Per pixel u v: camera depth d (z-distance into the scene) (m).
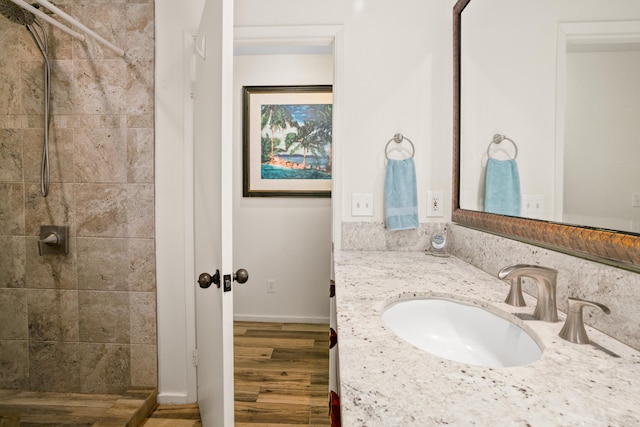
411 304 0.87
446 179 1.53
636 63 0.56
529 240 0.89
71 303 1.62
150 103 1.55
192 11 1.54
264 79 2.61
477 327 0.80
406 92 1.53
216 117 1.04
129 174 1.58
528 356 0.63
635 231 0.56
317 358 2.06
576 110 0.71
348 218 1.57
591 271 0.64
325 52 2.60
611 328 0.59
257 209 2.66
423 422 0.36
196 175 1.51
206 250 1.27
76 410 1.51
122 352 1.62
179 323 1.61
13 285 1.60
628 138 0.57
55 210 1.59
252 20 1.55
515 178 0.99
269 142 2.63
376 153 1.55
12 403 1.55
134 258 1.60
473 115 1.29
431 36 1.51
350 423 0.35
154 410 1.57
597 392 0.42
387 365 0.48
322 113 2.61
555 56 0.79
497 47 1.10
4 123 1.57
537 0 0.86
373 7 1.52
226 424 1.00
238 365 1.97
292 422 1.48
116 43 1.55
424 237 1.54
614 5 0.60
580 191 0.70
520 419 0.36
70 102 1.56
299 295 2.67
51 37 1.54
